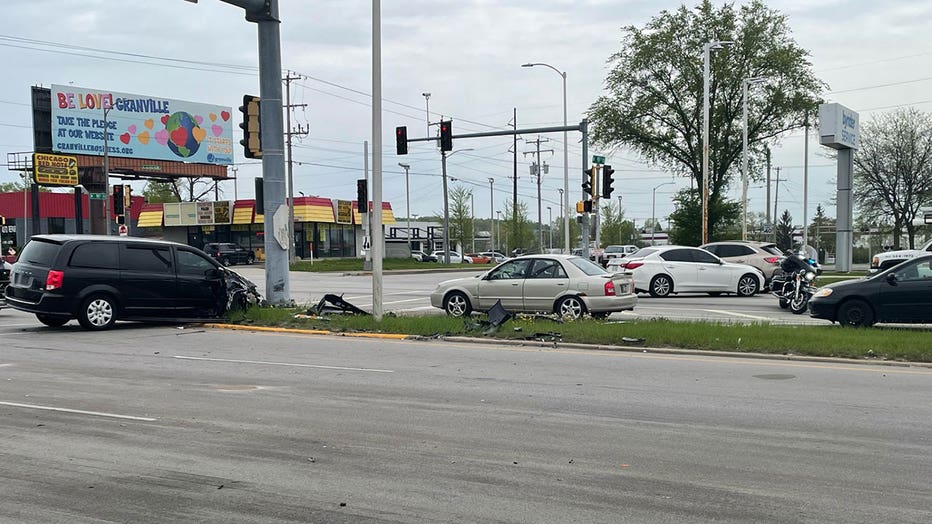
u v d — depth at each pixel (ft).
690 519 15.89
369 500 17.08
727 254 84.17
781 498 17.16
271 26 57.06
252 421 24.45
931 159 161.58
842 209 120.78
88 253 49.52
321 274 142.61
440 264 169.58
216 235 213.66
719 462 19.93
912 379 31.99
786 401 27.53
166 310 52.11
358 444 21.70
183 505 16.80
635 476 18.75
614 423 24.20
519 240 233.35
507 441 22.03
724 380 31.83
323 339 46.06
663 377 32.60
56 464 19.81
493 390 29.71
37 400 27.66
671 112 164.86
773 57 154.51
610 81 167.02
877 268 84.84
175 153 211.00
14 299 49.21
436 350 41.27
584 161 97.86
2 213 216.74
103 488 17.94
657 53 160.66
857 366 35.60
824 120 114.83
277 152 58.08
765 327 44.45
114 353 39.91
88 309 49.19
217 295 54.19
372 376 32.91
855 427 23.65
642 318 55.01
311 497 17.29
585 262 53.62
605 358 38.17
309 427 23.67
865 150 166.91
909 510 16.40
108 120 197.36
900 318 45.62
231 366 35.65
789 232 169.89
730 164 166.30
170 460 20.15
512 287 53.47
